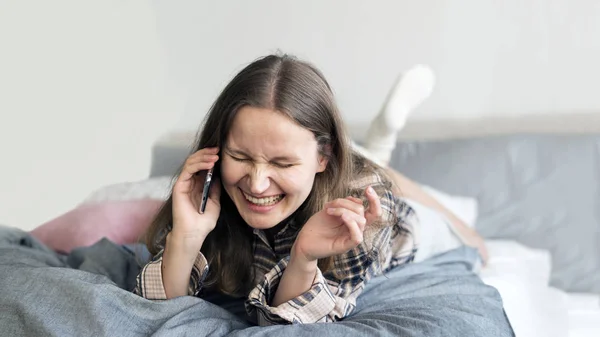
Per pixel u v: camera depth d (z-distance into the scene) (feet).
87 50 5.52
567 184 6.18
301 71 3.21
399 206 4.13
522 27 6.93
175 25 6.50
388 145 5.66
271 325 3.29
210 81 6.70
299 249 3.17
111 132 5.82
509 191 6.21
